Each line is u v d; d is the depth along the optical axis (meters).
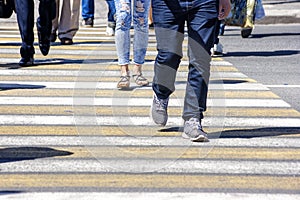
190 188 9.37
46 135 11.95
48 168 10.14
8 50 21.16
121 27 14.62
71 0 21.91
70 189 9.28
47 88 15.88
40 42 18.61
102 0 35.88
